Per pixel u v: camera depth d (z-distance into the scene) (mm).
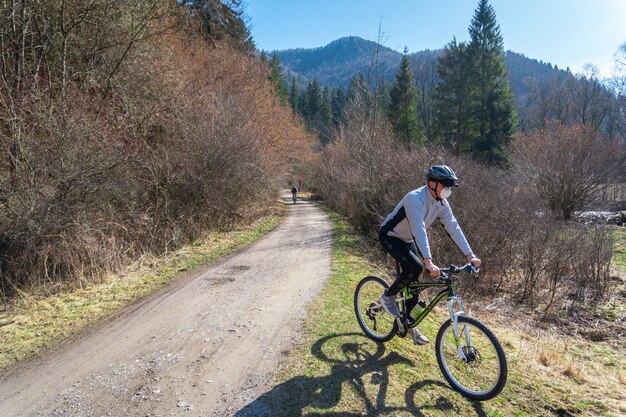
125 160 9484
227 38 25938
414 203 3664
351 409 3244
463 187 10055
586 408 3686
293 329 4902
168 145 13055
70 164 8250
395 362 4027
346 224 17766
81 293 6891
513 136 36656
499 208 9469
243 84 22578
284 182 31031
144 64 12367
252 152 16156
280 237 13703
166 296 6641
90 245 8195
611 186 23125
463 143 40906
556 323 7680
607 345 6664
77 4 10031
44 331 5168
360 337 4609
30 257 7594
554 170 19141
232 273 8219
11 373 4090
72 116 8539
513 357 5031
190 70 16438
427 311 3861
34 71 9375
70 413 3293
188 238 11977
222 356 4246
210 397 3457
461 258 9289
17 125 7895
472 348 3518
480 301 8609
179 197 12734
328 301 5992
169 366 4059
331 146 29172
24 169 7879
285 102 46312
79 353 4484
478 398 3395
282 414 3178
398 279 4016
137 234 10102
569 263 9375
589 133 21531
